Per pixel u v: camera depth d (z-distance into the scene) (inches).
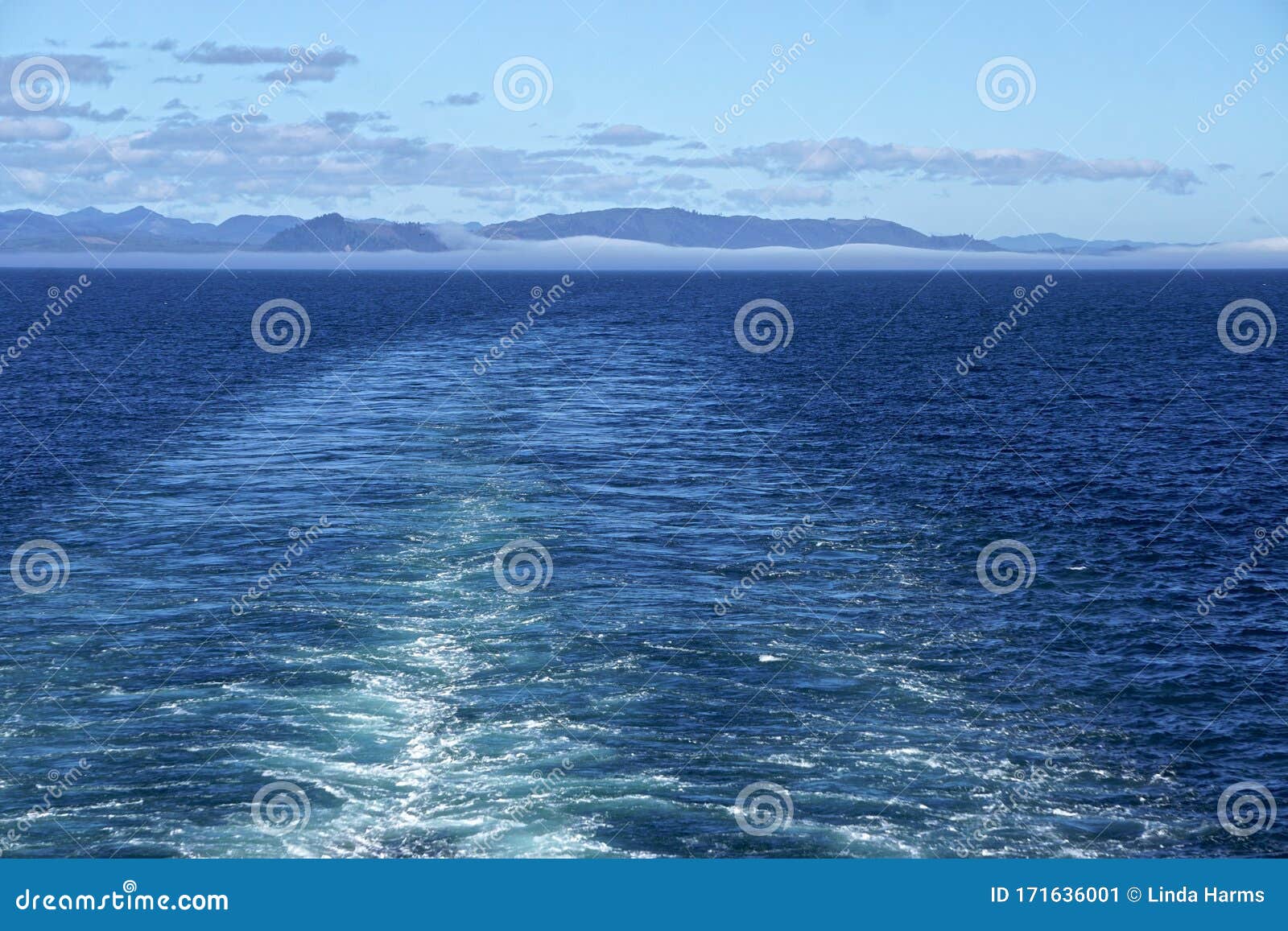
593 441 2442.2
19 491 1910.7
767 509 1813.5
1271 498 1907.0
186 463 2167.8
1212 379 3560.5
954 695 1081.4
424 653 1155.9
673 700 1050.1
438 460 2197.3
